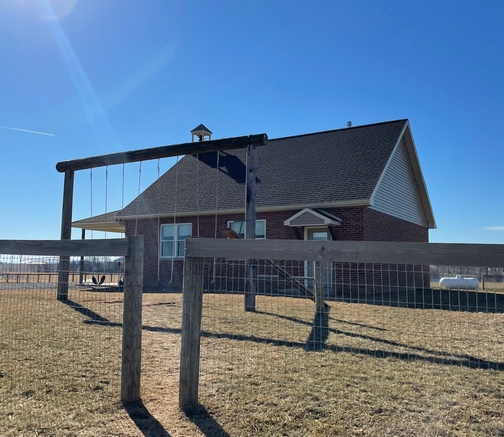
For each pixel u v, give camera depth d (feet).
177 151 35.78
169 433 12.19
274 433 11.97
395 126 55.62
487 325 24.29
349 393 14.49
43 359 18.57
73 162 38.73
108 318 26.45
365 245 11.87
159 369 17.65
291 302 33.88
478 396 14.23
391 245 11.58
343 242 12.17
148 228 60.13
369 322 25.73
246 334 22.61
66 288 30.99
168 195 61.36
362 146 54.13
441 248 11.12
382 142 53.26
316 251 12.42
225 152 65.77
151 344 21.40
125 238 14.64
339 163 52.60
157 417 13.21
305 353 19.13
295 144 60.80
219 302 32.68
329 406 13.51
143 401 14.39
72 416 13.33
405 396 14.23
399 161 56.08
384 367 17.16
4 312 27.71
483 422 12.40
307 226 47.91
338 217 46.19
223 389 15.01
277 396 14.34
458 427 12.12
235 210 51.96
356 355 18.84
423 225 66.64
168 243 58.65
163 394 14.98
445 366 17.25
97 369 17.37
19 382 16.02
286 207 48.49
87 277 44.01
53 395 14.92
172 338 22.63
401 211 56.54
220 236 54.19
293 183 51.90
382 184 50.14
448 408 13.32
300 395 14.35
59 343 20.90
